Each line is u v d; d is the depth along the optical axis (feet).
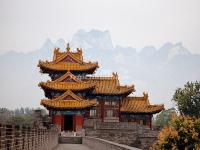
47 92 392.27
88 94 394.93
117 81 406.21
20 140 89.86
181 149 85.30
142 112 393.09
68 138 313.53
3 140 69.10
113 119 395.55
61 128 361.10
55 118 362.33
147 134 333.62
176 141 85.40
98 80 407.85
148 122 398.42
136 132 334.03
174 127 86.99
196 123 85.92
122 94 395.14
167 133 86.33
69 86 374.63
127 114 400.47
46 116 368.89
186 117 87.45
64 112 362.94
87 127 352.90
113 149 130.41
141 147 332.19
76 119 361.30
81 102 361.71
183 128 85.61
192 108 431.02
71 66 400.06
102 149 167.53
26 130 101.30
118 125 335.88
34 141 123.54
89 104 359.87
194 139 84.64
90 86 373.81
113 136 333.62
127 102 405.18
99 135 333.42
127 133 334.24
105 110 397.39
